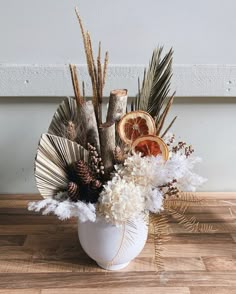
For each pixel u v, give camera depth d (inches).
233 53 31.8
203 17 30.8
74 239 28.8
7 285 23.4
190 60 31.9
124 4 30.3
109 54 31.4
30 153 34.9
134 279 24.0
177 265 25.4
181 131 34.5
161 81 25.0
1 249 27.3
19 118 33.5
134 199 20.3
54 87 31.5
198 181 22.7
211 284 23.5
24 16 30.2
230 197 35.6
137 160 20.9
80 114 22.7
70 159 21.8
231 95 32.3
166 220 25.3
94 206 21.3
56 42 31.0
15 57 31.2
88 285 23.4
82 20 30.5
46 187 21.5
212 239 28.6
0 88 31.2
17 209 33.4
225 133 34.9
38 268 25.1
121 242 22.9
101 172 21.9
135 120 22.3
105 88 31.5
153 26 30.9
